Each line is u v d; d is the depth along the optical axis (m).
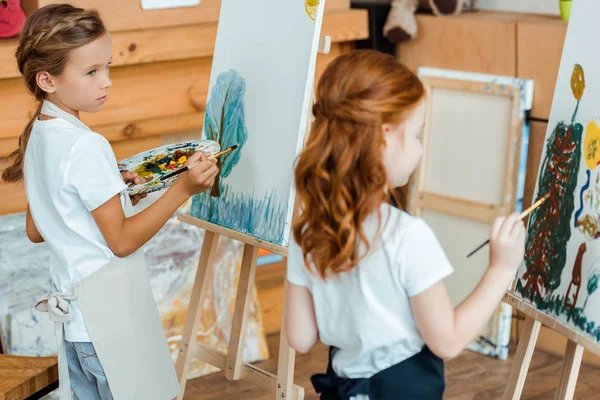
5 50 2.37
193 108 2.84
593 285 1.50
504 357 2.87
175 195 1.72
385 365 1.33
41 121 1.67
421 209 3.14
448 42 3.02
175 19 2.73
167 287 2.72
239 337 2.11
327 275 1.30
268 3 1.97
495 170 2.90
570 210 1.60
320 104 1.28
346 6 3.11
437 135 3.07
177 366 2.20
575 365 1.58
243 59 2.01
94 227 1.67
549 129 1.71
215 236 2.11
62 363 1.72
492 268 1.33
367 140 1.24
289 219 1.85
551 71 2.73
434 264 1.26
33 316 2.49
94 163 1.62
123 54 2.58
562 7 2.80
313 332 1.41
